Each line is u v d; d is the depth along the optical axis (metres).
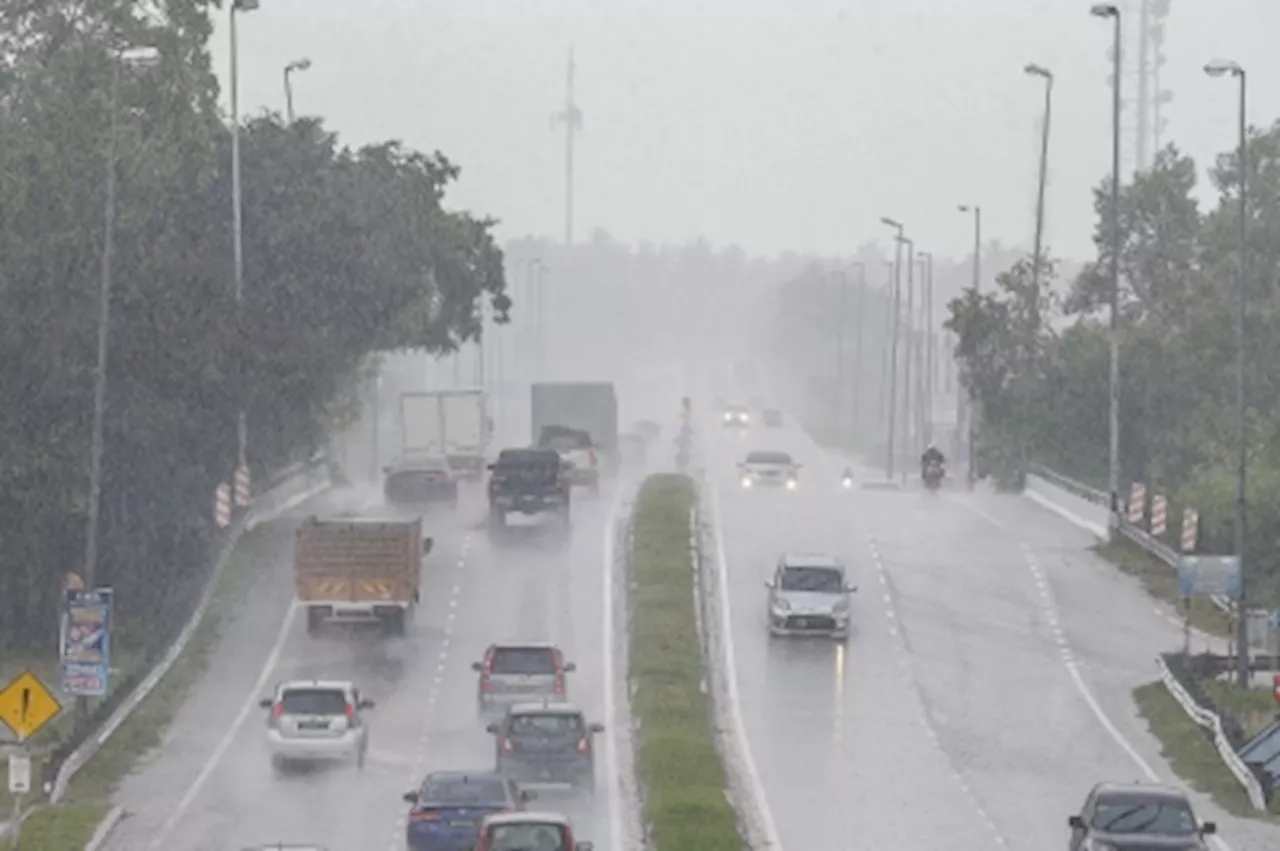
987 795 108.69
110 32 179.12
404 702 127.81
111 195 127.12
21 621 152.62
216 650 141.12
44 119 160.25
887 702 131.12
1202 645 148.00
